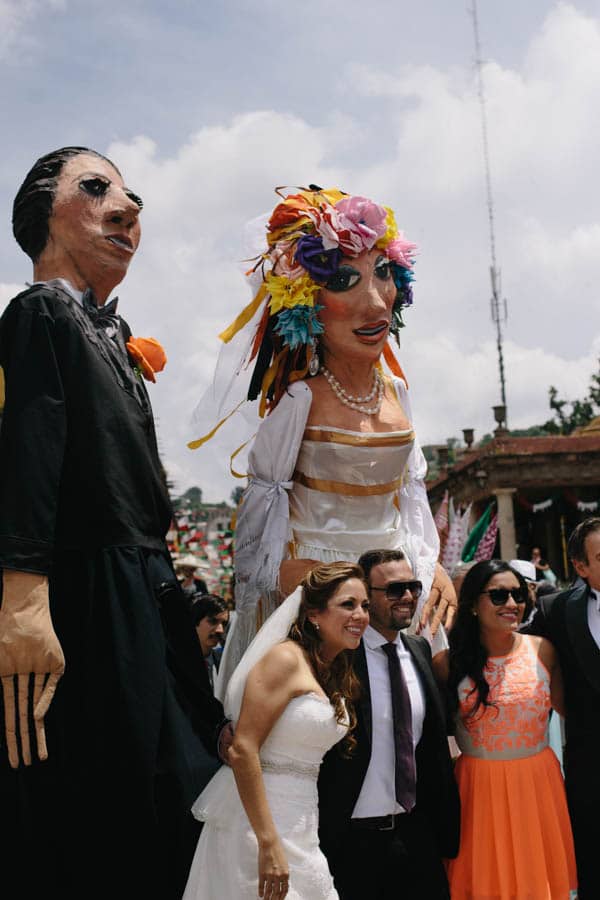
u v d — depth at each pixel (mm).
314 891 3469
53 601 3539
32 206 3959
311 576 3830
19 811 3389
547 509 25094
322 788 3934
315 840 3564
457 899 4281
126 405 3746
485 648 4492
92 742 3443
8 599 3316
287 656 3625
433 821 4211
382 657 4211
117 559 3586
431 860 4070
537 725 4367
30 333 3584
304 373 5184
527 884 4145
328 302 5008
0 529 3340
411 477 5441
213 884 3463
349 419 4996
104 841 3410
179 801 3521
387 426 5070
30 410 3469
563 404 40250
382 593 4199
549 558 25000
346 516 4988
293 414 4914
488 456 22359
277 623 3768
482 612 4445
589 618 4652
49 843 3432
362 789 3990
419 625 5090
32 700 3355
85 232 3938
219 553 18422
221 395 5258
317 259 4961
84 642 3510
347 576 3805
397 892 3990
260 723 3502
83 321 3736
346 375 5105
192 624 3859
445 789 4184
